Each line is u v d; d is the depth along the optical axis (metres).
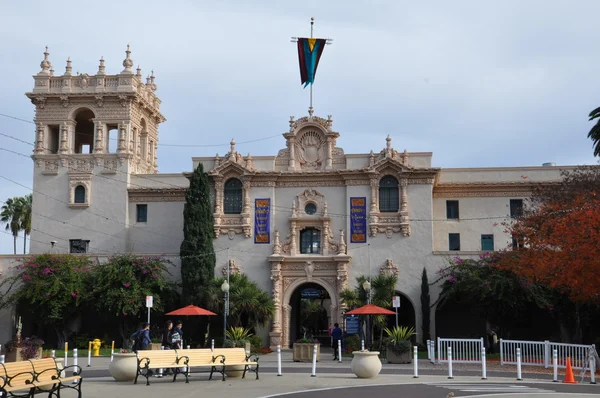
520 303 45.38
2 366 18.39
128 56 60.38
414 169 54.00
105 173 59.12
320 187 55.84
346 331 48.81
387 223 54.19
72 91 59.62
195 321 53.25
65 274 52.72
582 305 45.91
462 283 47.91
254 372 31.45
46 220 58.97
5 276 56.00
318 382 26.06
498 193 56.56
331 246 54.59
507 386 25.06
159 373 27.86
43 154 59.53
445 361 38.16
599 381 28.25
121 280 52.00
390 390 23.14
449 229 56.59
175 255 55.66
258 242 55.16
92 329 56.38
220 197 56.00
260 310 50.06
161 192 58.88
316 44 57.41
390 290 49.53
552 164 60.56
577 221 37.09
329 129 56.22
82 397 20.98
